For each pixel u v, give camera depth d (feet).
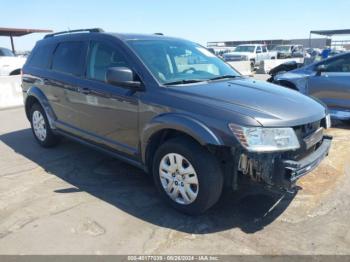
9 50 51.31
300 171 10.30
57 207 12.17
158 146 12.44
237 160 10.20
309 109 11.54
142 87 12.23
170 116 11.14
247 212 11.75
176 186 11.52
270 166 10.04
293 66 46.50
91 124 14.78
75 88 15.16
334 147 18.53
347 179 14.37
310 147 11.35
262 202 12.41
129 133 12.90
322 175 14.76
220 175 10.75
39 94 17.90
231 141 9.95
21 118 27.66
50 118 17.53
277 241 10.12
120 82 11.93
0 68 46.88
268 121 10.05
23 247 9.86
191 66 14.11
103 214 11.66
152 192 13.35
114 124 13.48
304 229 10.74
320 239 10.21
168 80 12.47
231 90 12.03
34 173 15.34
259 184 10.41
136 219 11.34
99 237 10.32
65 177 14.88
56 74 16.60
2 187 13.88
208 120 10.38
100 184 14.12
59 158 17.26
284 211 11.82
